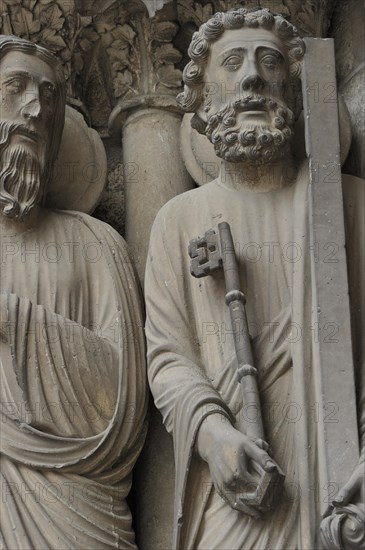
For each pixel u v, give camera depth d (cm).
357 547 486
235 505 504
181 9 614
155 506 547
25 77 571
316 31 616
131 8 613
